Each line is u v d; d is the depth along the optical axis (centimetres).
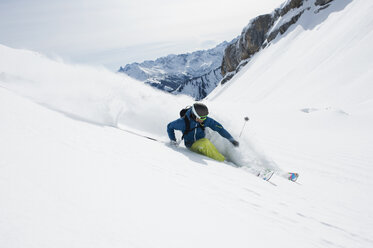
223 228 144
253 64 7125
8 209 93
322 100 2320
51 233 87
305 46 4928
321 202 288
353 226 231
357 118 1036
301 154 557
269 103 3244
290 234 174
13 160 140
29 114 264
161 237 110
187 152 358
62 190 123
